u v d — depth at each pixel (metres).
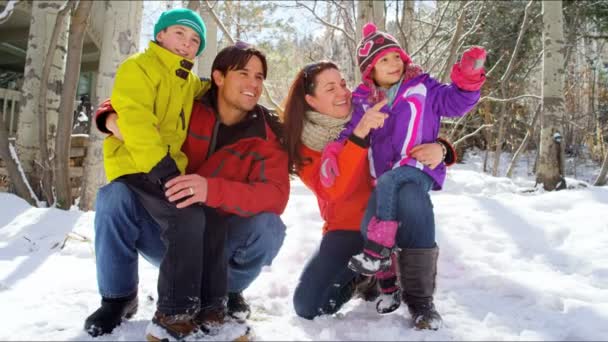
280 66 12.11
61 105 5.13
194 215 1.83
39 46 5.97
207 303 1.89
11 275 2.70
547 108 7.73
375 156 2.29
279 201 2.16
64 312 2.10
